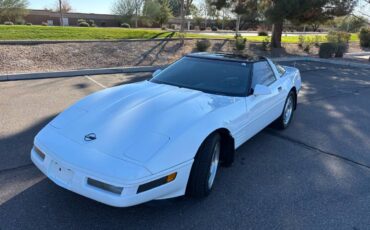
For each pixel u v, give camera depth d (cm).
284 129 565
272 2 1775
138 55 1269
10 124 504
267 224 294
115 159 259
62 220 283
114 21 5838
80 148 273
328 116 659
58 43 1202
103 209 300
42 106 608
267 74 482
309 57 1711
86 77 917
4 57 978
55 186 334
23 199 310
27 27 1648
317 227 294
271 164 421
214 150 319
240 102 380
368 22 1964
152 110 324
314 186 369
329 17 1741
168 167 267
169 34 1984
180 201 319
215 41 1828
